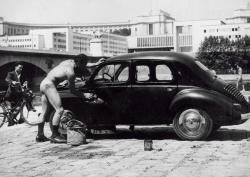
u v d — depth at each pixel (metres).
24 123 13.87
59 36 187.25
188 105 9.04
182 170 6.07
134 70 9.54
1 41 177.75
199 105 8.94
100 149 8.21
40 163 6.93
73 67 9.27
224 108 8.85
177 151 7.75
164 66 9.37
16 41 176.00
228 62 122.31
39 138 9.58
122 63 9.66
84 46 196.12
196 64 9.38
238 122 9.04
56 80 9.24
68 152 7.97
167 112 9.24
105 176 5.79
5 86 78.81
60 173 6.09
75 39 188.12
